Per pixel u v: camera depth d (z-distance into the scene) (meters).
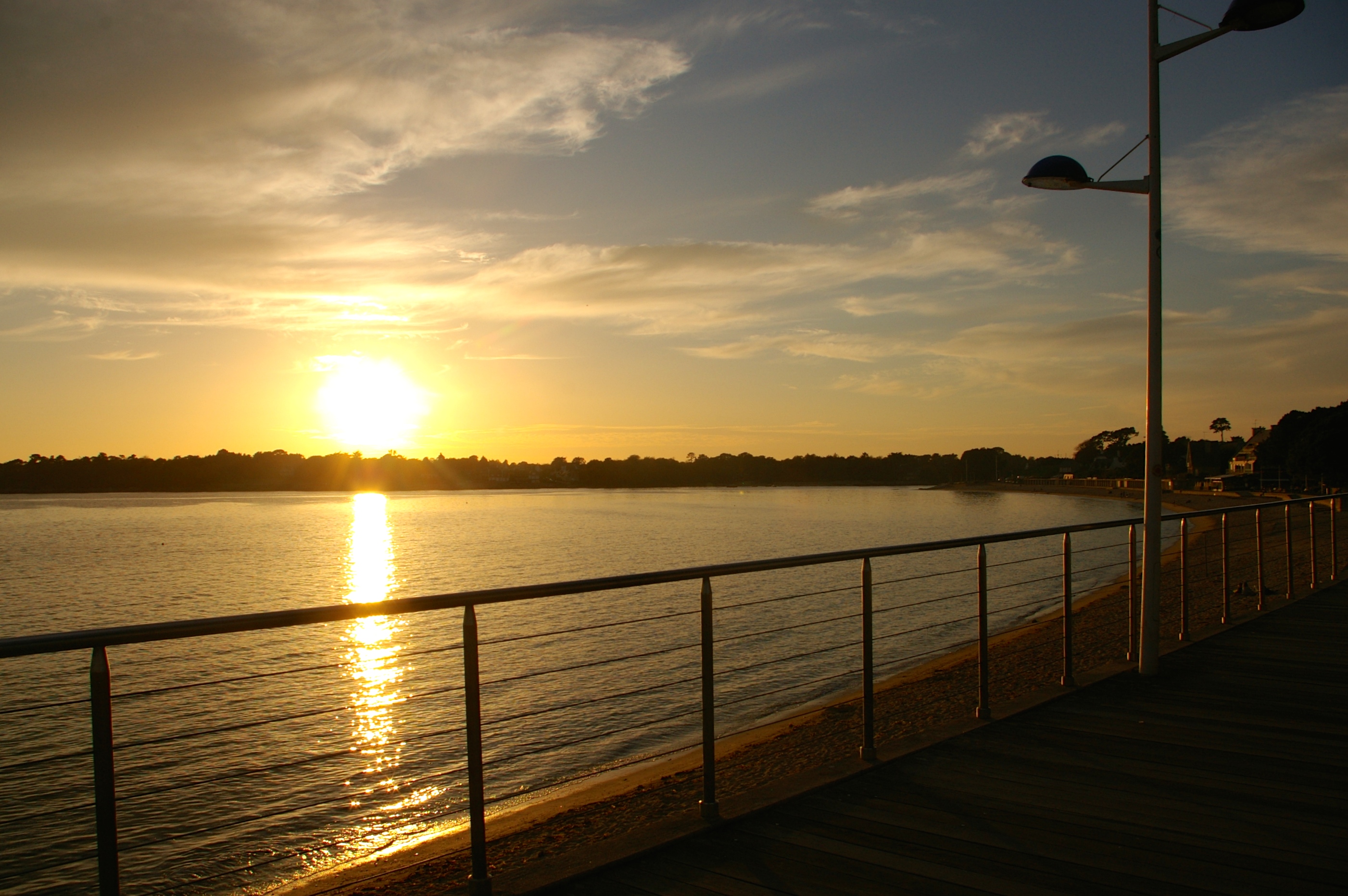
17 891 6.47
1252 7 5.59
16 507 126.75
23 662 15.55
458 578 33.78
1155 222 6.28
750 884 3.20
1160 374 6.39
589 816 6.05
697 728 10.12
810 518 77.06
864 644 4.59
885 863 3.36
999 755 4.65
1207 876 3.22
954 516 77.25
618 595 22.83
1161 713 5.45
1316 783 4.19
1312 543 11.11
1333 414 61.06
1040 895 3.08
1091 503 104.81
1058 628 14.41
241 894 6.31
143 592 30.03
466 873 4.53
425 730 10.67
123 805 8.17
